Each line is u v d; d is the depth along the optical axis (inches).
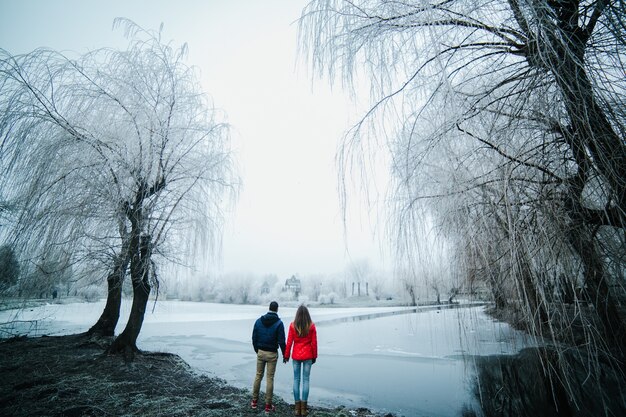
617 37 108.0
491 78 161.5
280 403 213.0
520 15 127.1
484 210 165.3
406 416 205.5
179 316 1010.1
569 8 125.0
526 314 148.8
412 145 177.8
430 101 163.2
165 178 310.0
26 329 498.0
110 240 315.9
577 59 112.9
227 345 470.9
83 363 275.9
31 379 232.2
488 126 159.5
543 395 227.3
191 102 339.3
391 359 382.6
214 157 347.3
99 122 295.9
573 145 127.8
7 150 273.6
